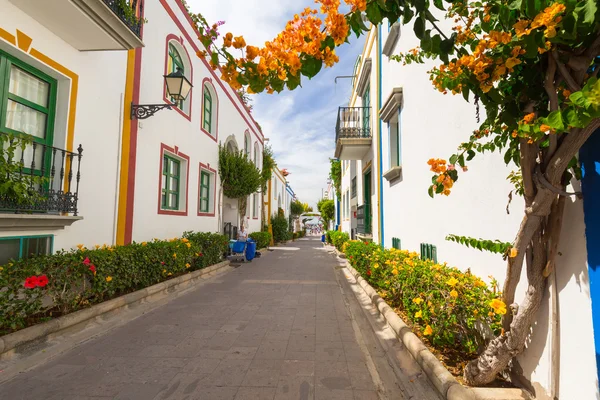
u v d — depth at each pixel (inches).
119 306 217.0
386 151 341.7
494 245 106.4
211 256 405.7
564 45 76.5
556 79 83.0
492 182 130.6
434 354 140.7
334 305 251.4
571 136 79.9
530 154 88.6
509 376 116.6
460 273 150.6
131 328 192.4
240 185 540.7
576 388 87.0
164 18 341.1
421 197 224.2
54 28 195.9
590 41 72.4
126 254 226.1
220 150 514.6
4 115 178.1
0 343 138.1
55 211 191.3
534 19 62.7
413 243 244.5
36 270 157.9
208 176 490.9
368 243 379.2
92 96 235.9
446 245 179.9
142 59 299.6
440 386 114.3
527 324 99.2
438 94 188.7
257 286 324.2
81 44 214.4
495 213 128.5
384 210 352.8
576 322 87.6
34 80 198.5
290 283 341.7
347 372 139.6
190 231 390.9
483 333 135.6
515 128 86.3
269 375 135.8
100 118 244.7
